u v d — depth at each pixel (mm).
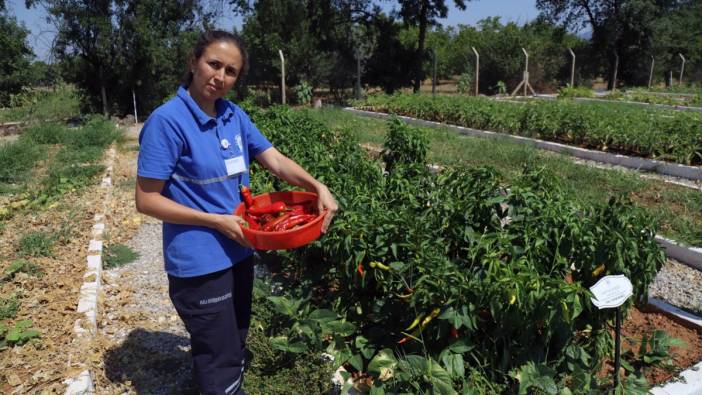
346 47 26844
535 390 2936
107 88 20750
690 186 7418
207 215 2445
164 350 3922
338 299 3811
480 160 9234
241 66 2537
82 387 3248
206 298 2625
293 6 24641
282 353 3469
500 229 3465
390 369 3129
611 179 7746
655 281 4953
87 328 3932
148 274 5246
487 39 30781
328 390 3143
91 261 5094
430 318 3012
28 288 4574
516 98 22547
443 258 3223
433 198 4172
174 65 20875
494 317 2795
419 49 26125
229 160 2643
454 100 15773
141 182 2434
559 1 33656
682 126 9430
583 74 33688
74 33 18797
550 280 2801
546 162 8758
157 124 2402
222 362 2762
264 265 4938
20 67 24844
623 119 10711
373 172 5211
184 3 20594
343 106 21844
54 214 6738
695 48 34938
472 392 2846
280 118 8148
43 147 11555
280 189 5270
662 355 3465
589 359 3242
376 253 3367
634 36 31688
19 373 3396
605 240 3125
